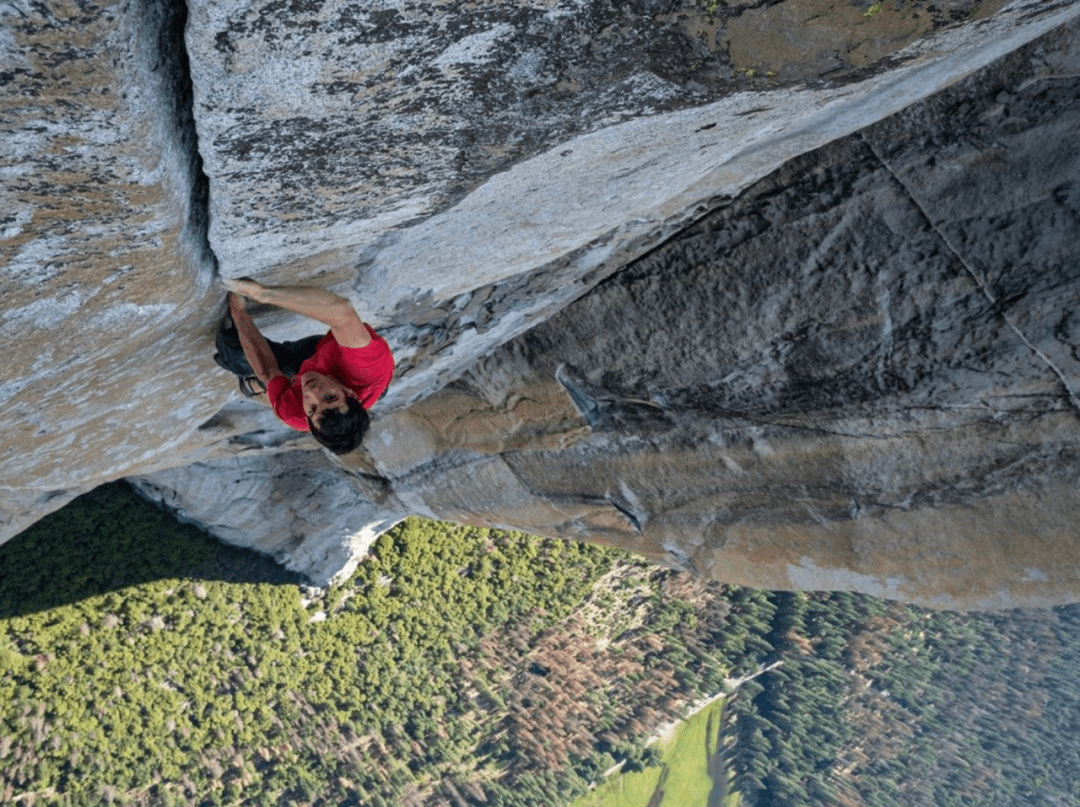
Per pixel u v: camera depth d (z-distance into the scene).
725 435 5.40
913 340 4.25
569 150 2.74
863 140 3.84
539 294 4.96
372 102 2.02
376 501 9.41
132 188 2.03
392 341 4.93
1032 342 3.90
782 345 4.66
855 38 2.15
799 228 4.23
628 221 4.18
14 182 1.80
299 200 2.46
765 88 2.49
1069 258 3.63
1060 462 4.24
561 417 6.14
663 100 2.48
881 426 4.69
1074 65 3.28
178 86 1.85
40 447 4.05
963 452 4.51
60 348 2.87
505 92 2.18
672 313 4.93
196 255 2.70
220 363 3.65
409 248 3.41
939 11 2.13
